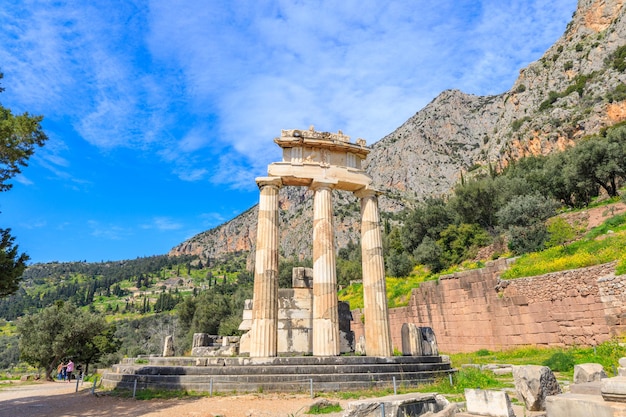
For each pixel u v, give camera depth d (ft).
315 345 61.11
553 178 169.48
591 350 64.44
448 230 173.37
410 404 30.55
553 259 93.97
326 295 62.64
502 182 184.75
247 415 37.01
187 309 290.56
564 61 409.90
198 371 52.80
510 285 95.25
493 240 152.25
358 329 147.64
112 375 61.72
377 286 67.15
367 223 70.38
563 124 311.27
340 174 69.41
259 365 53.78
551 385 33.76
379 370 55.62
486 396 28.27
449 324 110.63
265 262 61.82
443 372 59.77
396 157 655.76
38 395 62.18
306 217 633.61
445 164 598.75
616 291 72.18
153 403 44.34
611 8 394.11
